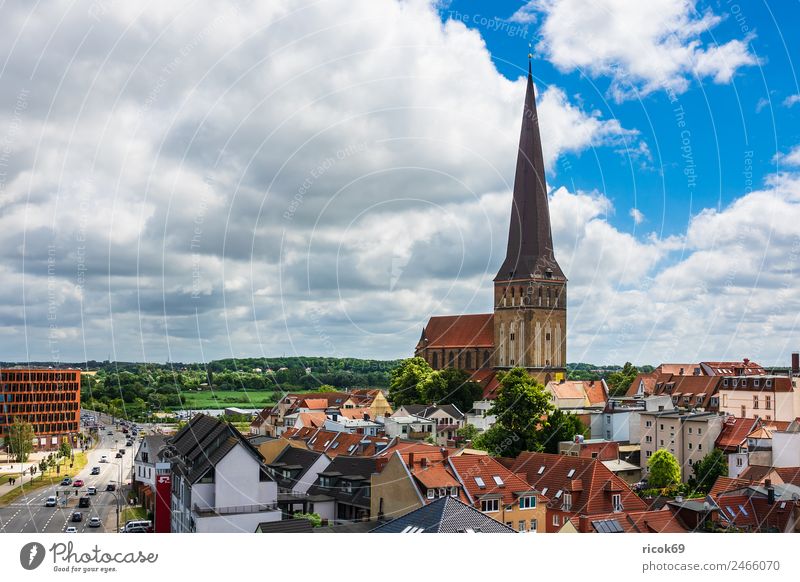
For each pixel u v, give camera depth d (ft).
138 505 325.01
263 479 203.21
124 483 395.55
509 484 219.00
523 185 640.99
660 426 341.82
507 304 643.86
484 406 541.75
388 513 216.54
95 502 336.70
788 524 190.08
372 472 246.88
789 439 281.33
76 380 573.33
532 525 218.59
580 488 223.92
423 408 479.41
